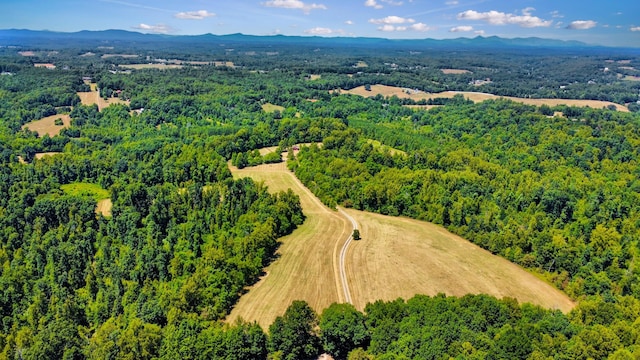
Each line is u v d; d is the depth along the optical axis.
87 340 97.12
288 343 89.31
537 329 86.75
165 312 101.94
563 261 125.31
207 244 132.50
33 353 89.19
